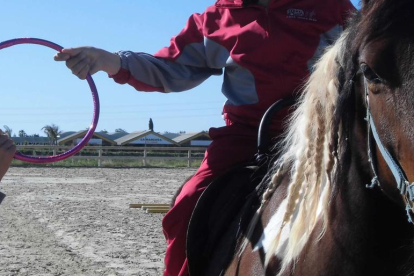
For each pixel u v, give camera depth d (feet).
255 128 9.84
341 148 6.55
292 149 7.64
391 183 5.74
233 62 9.76
